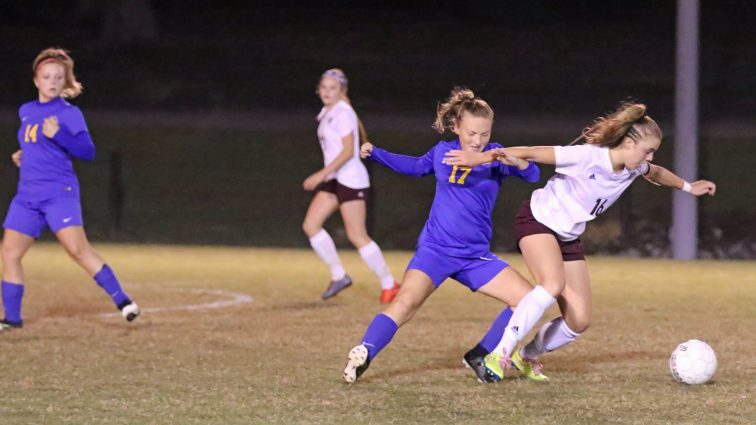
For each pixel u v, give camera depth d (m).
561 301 21.48
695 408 19.53
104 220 59.22
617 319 30.45
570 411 19.22
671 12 107.19
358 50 99.94
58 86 26.73
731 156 66.50
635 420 18.61
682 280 40.09
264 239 56.16
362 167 33.44
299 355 24.64
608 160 20.47
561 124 79.31
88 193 63.25
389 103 86.19
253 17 107.50
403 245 55.06
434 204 21.66
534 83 91.56
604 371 22.95
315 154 70.00
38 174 27.25
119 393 20.59
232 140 72.00
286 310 31.97
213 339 26.78
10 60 94.62
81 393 20.58
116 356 24.42
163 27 104.19
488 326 28.98
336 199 33.62
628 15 107.00
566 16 107.00
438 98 88.00
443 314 31.14
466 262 21.53
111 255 47.53
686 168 47.47
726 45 95.19
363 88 89.88
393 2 110.25
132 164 68.06
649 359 24.39
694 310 32.31
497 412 19.12
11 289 27.98
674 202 48.00
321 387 21.16
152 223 58.41
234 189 63.59
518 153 20.41
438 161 21.38
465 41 101.94
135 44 98.50
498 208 57.97
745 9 101.81
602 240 52.38
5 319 28.17
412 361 23.97
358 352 20.81
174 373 22.53
